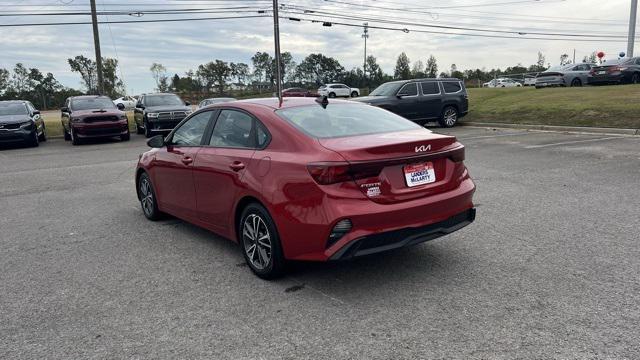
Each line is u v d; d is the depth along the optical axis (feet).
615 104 53.93
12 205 25.98
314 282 14.10
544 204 21.57
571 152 35.73
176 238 19.03
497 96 81.82
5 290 14.40
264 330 11.43
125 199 26.53
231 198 15.29
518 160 33.50
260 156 14.33
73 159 44.80
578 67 87.45
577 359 9.70
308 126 14.39
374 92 61.05
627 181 25.40
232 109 16.58
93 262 16.58
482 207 21.43
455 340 10.61
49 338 11.46
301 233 12.82
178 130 19.21
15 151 54.24
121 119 59.52
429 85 59.72
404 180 13.08
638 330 10.71
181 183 18.28
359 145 12.89
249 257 15.02
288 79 307.17
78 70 222.48
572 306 11.92
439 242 17.03
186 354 10.53
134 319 12.24
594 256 15.16
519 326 11.07
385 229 12.57
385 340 10.75
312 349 10.51
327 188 12.35
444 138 13.98
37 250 18.08
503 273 14.14
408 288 13.41
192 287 14.12
